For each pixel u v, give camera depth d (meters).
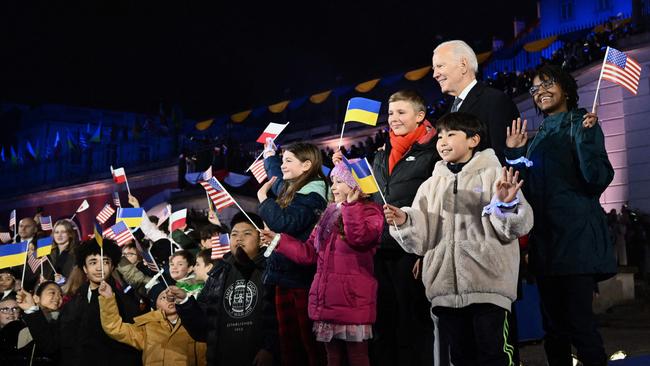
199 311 5.84
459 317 4.27
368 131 26.25
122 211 7.66
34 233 10.41
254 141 29.34
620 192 19.52
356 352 4.77
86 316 6.27
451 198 4.30
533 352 8.55
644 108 19.16
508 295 4.09
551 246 4.52
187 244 8.13
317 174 5.57
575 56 21.19
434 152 5.07
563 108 4.85
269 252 4.97
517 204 3.89
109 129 39.88
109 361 6.20
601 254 4.47
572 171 4.57
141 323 6.12
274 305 5.56
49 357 6.49
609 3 36.88
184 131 32.78
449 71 5.16
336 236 4.88
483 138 4.45
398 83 31.69
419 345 5.00
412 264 5.04
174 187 29.20
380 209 4.72
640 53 19.33
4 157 42.00
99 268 6.33
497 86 22.56
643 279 15.86
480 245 4.13
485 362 4.08
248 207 23.08
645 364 5.60
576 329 4.46
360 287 4.77
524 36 39.53
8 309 6.91
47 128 41.91
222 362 5.69
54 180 35.59
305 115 31.58
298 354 5.33
